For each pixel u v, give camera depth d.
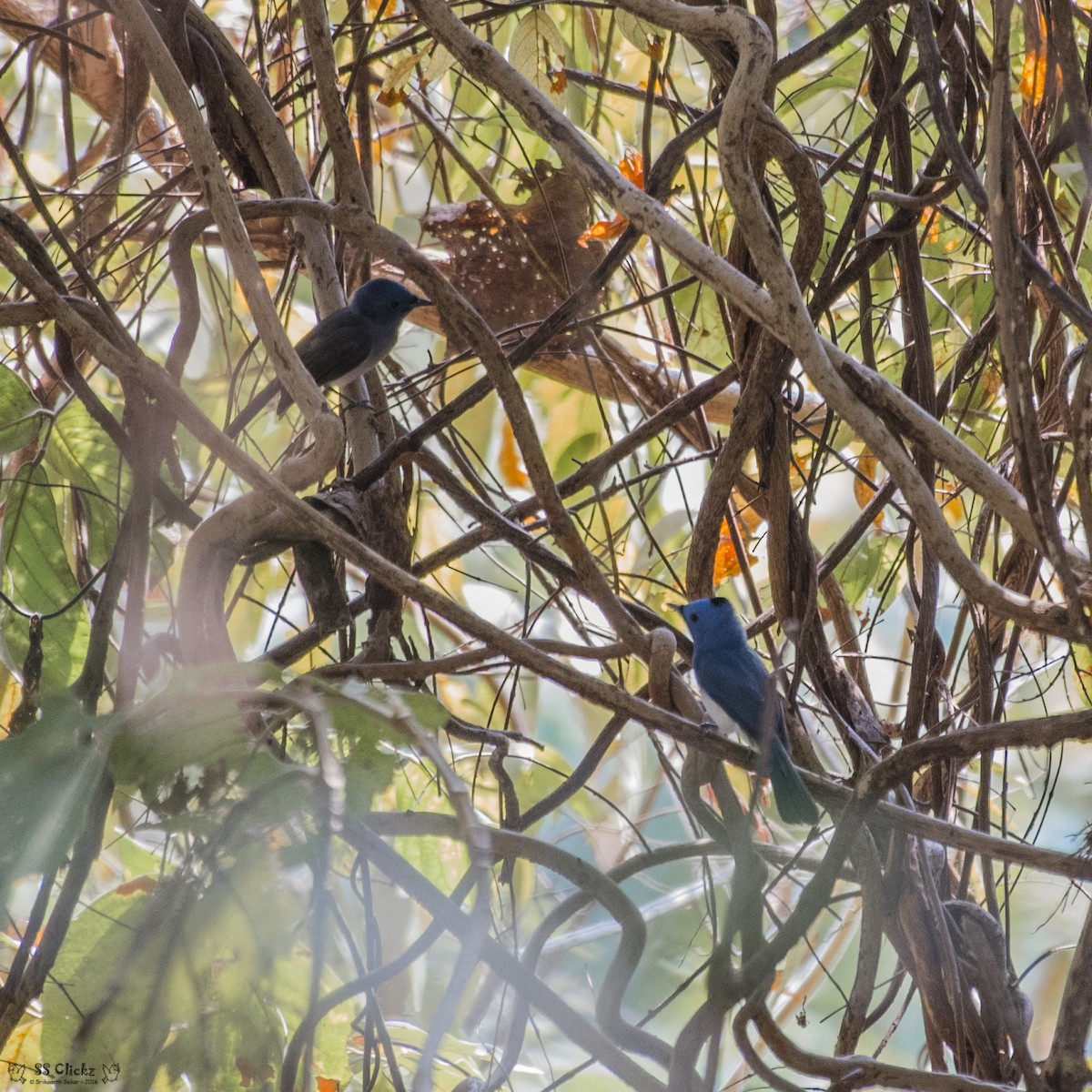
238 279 6.02
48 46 10.14
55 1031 5.35
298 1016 6.46
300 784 4.08
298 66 10.09
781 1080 6.01
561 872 5.38
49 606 7.39
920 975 6.93
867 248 7.15
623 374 10.62
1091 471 5.25
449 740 8.48
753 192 5.46
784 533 7.25
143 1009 4.39
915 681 7.42
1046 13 7.07
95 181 11.36
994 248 4.97
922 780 8.42
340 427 5.89
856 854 6.64
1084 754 13.35
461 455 8.71
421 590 5.62
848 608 9.71
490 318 9.77
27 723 6.24
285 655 6.54
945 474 10.79
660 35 8.44
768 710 5.68
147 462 6.14
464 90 11.91
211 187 5.99
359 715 4.38
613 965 5.40
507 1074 6.07
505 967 4.80
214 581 6.14
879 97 7.82
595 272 7.52
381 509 7.95
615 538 9.91
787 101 9.83
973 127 7.15
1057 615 5.18
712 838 6.43
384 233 6.41
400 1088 5.44
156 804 4.39
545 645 7.58
